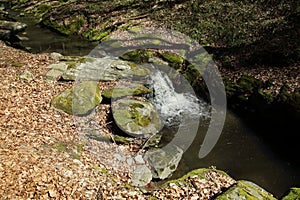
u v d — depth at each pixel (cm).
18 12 970
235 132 389
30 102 358
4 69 457
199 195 240
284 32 492
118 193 235
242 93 432
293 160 339
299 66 421
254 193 231
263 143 368
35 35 739
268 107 388
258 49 489
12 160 234
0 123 296
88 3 842
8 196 199
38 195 207
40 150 267
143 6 746
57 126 324
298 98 363
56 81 436
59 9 866
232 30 555
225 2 632
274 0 562
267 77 432
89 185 236
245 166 331
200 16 626
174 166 313
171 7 695
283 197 222
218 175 272
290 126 358
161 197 238
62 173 237
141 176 282
